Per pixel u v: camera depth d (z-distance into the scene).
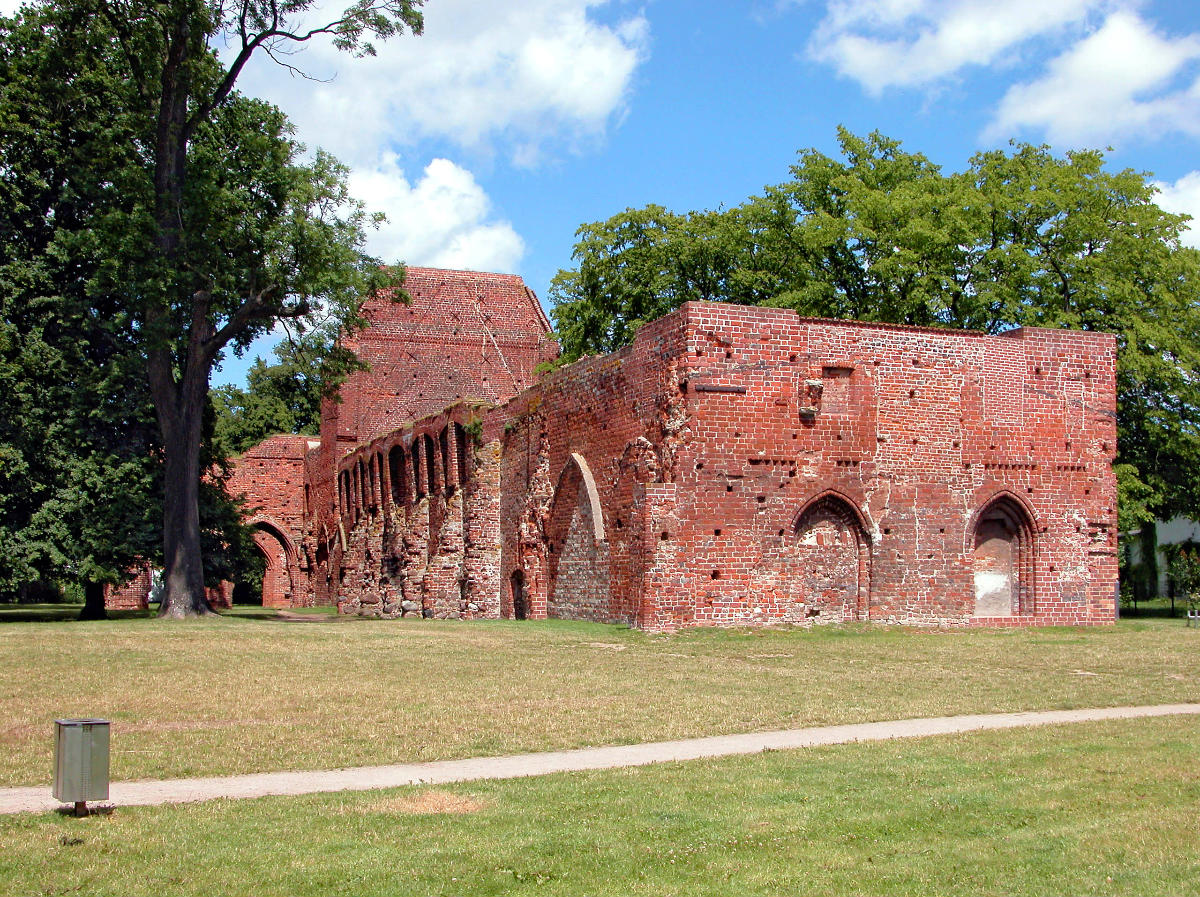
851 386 31.42
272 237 33.12
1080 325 40.59
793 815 10.13
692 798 10.70
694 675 20.52
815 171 44.75
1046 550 33.22
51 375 36.31
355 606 56.94
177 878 8.34
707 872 8.64
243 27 33.53
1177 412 41.78
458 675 20.33
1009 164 43.94
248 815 10.00
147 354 35.34
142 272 32.66
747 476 30.17
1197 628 32.62
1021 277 40.84
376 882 8.30
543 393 38.78
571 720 15.20
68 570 36.53
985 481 32.59
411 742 13.60
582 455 35.50
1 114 35.47
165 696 17.38
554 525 37.47
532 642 27.20
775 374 30.59
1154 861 8.95
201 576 35.59
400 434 51.88
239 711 15.93
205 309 34.62
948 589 31.86
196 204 32.97
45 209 37.84
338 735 14.04
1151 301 41.88
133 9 32.53
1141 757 12.57
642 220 49.31
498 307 65.06
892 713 16.02
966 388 32.56
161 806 10.34
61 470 36.34
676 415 29.86
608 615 32.94
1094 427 34.03
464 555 43.94
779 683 19.36
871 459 31.42
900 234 40.41
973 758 12.53
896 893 8.23
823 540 31.11
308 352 36.16
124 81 35.12
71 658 22.64
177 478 34.81
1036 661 23.28
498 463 43.25
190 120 34.59
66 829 9.52
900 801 10.63
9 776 11.67
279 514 71.94
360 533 57.78
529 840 9.30
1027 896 8.20
